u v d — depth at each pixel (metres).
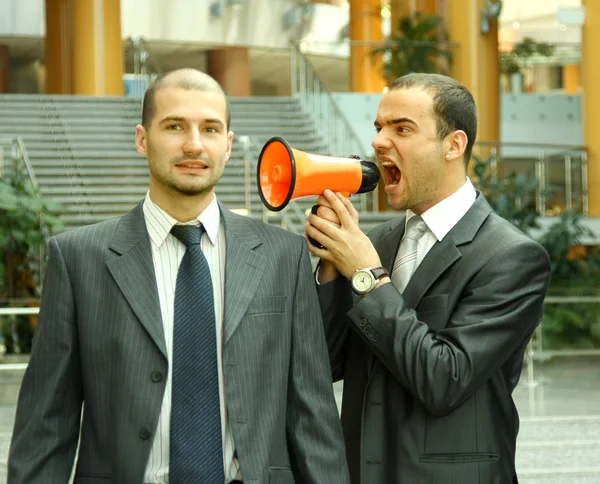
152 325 2.71
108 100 17.36
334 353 3.16
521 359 3.09
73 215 13.55
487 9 17.44
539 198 14.99
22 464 2.70
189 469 2.64
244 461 2.66
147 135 2.76
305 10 26.33
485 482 2.88
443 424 2.89
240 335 2.75
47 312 2.79
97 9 20.19
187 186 2.72
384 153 2.98
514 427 3.06
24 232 11.02
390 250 3.19
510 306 2.89
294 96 17.72
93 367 2.74
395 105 2.95
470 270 2.93
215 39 25.39
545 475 6.49
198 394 2.70
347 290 3.12
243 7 25.75
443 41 17.88
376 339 2.87
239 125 16.56
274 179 2.94
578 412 7.73
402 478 2.89
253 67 29.44
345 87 29.09
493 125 17.55
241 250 2.85
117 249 2.81
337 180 2.94
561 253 12.70
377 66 18.00
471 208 3.04
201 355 2.72
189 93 2.70
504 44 28.83
